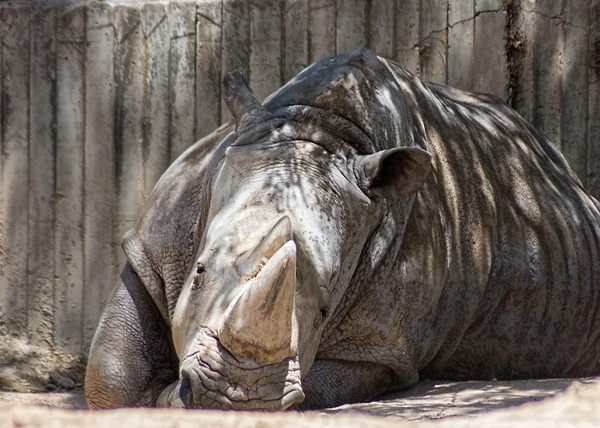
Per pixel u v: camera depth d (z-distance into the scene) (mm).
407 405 23969
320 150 23266
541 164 32438
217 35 36000
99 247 36094
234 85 24500
